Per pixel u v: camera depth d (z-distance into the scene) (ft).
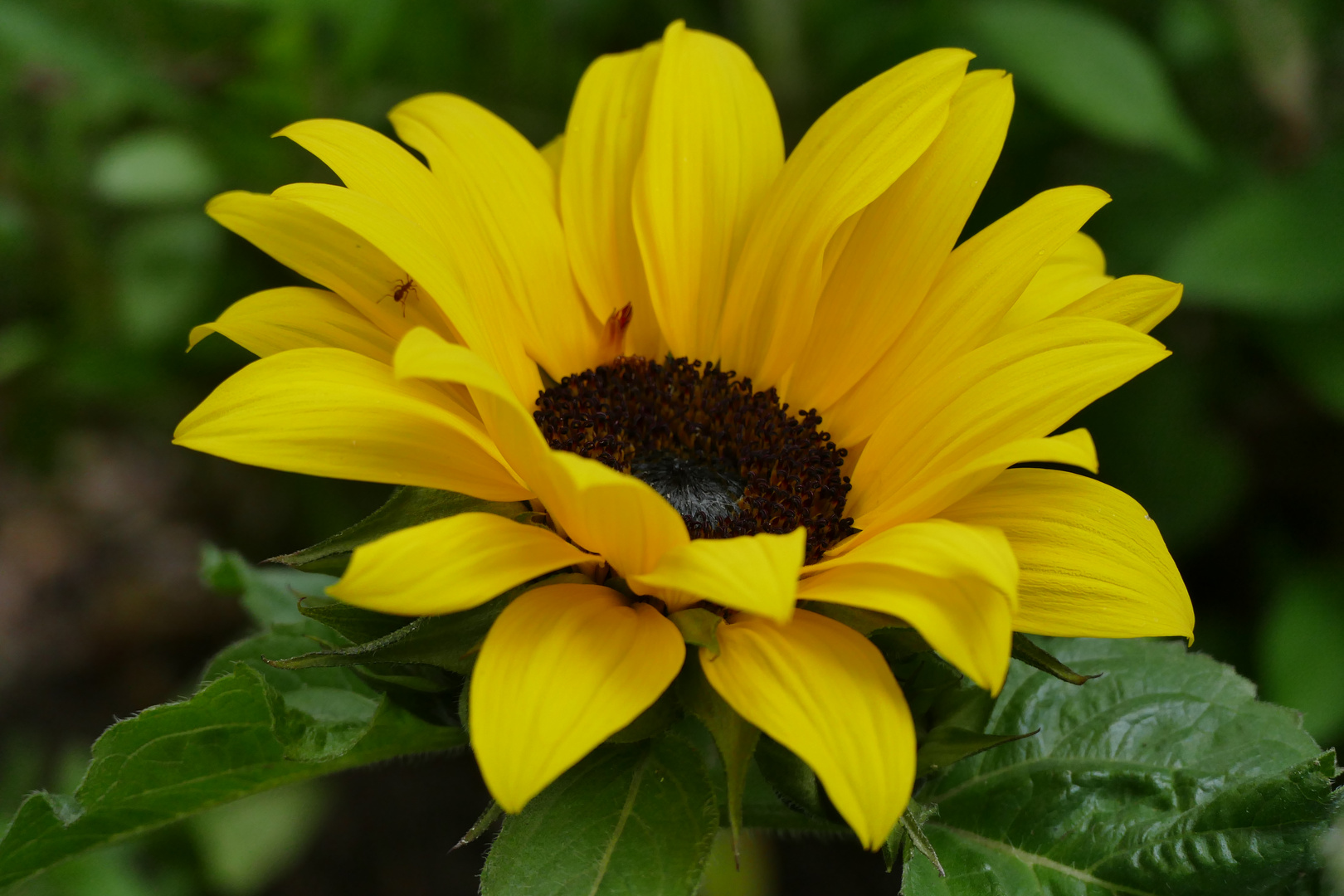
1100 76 1.79
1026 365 1.40
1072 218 1.43
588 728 1.30
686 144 1.51
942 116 1.45
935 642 1.31
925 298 1.47
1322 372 1.81
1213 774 1.47
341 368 1.38
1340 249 1.76
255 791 1.50
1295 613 1.85
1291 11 1.86
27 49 1.88
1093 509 1.39
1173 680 1.51
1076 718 1.50
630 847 1.39
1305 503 1.96
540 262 1.50
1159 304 1.44
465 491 1.38
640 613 1.37
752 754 1.37
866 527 1.44
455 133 1.49
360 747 1.49
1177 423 1.89
